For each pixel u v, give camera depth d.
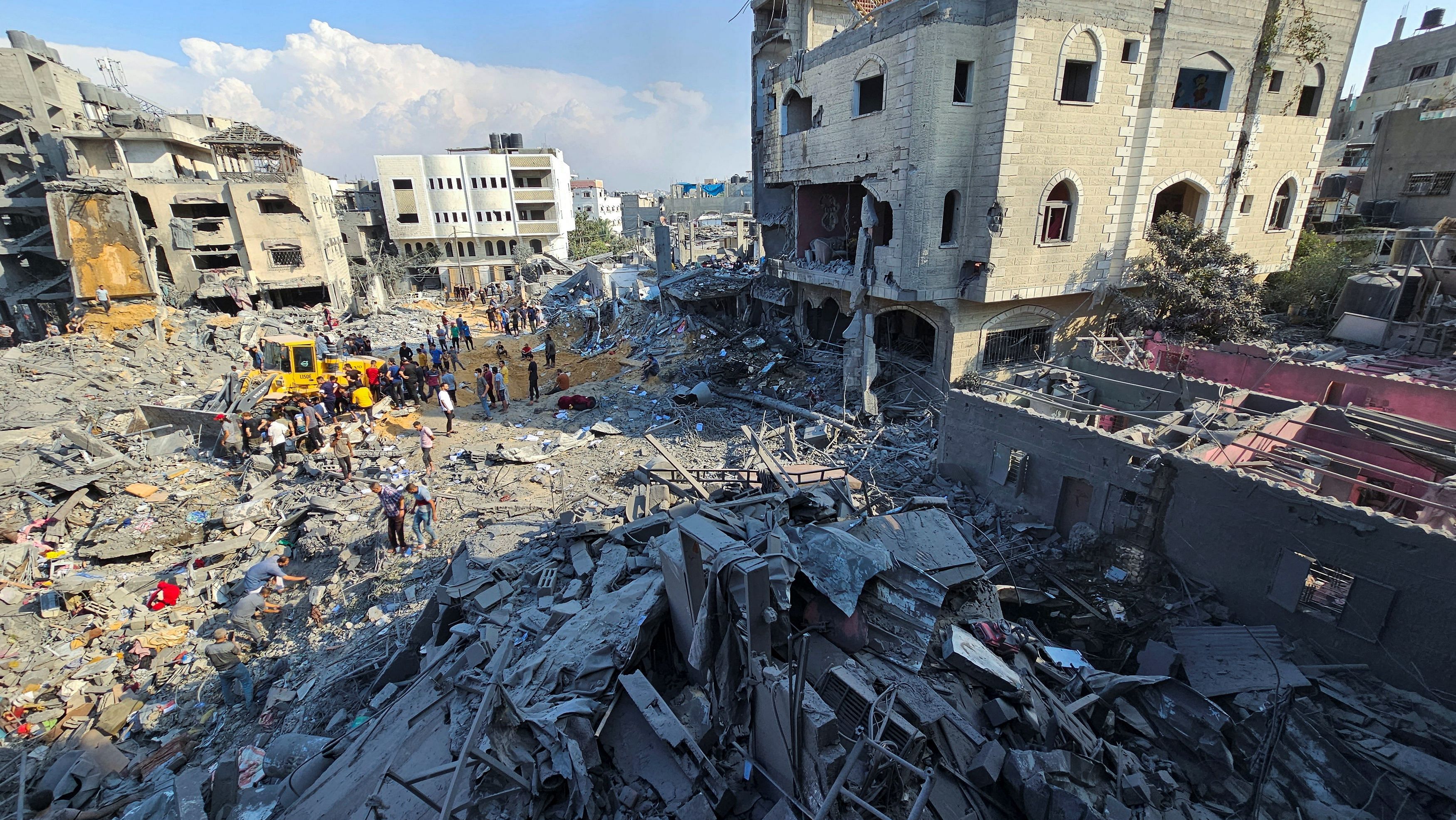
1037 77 16.92
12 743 9.30
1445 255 22.89
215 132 42.50
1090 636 9.42
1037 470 11.66
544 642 7.62
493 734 5.88
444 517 14.61
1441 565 7.02
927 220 18.19
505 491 15.88
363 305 38.62
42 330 32.47
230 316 31.77
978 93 17.47
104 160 33.72
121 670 10.73
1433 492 10.04
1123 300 20.69
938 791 5.76
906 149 17.83
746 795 5.64
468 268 50.31
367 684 9.76
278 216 35.25
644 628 6.98
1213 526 9.11
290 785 7.57
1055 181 18.12
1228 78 19.73
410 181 52.25
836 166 21.14
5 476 15.00
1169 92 18.77
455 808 5.36
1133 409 14.01
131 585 12.56
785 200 28.47
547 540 11.04
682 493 12.20
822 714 5.11
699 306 29.86
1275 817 6.42
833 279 22.03
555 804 5.64
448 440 19.36
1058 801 5.66
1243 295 19.14
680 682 7.00
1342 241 27.09
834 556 7.36
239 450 17.97
